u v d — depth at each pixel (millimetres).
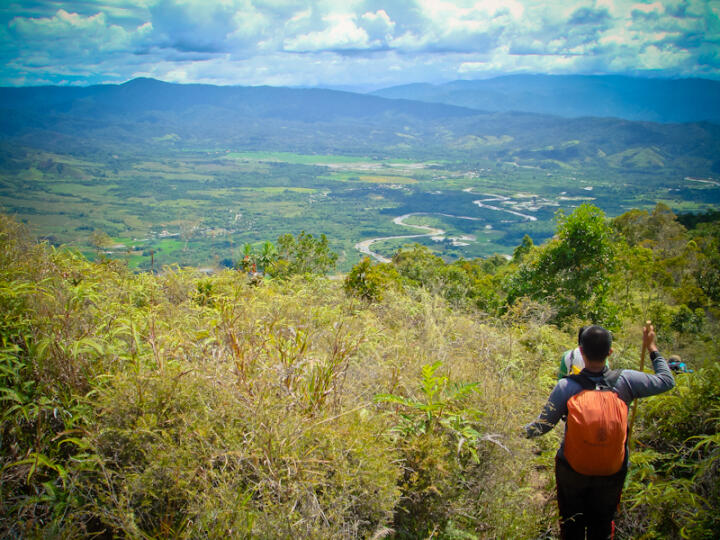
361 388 2383
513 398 2424
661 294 19109
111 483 1504
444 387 2332
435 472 1930
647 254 19672
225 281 4289
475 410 2145
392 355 2912
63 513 1479
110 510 1444
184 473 1484
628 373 2295
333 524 1507
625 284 16188
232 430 1661
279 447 1625
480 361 3037
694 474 2395
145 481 1478
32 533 1362
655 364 2361
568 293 10125
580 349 2441
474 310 5367
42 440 1715
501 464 2143
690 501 2143
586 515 2189
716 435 2363
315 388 2111
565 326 8570
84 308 2531
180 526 1401
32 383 1857
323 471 1622
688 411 2801
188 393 1762
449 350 3170
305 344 2289
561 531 2215
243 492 1524
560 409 2266
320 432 1727
